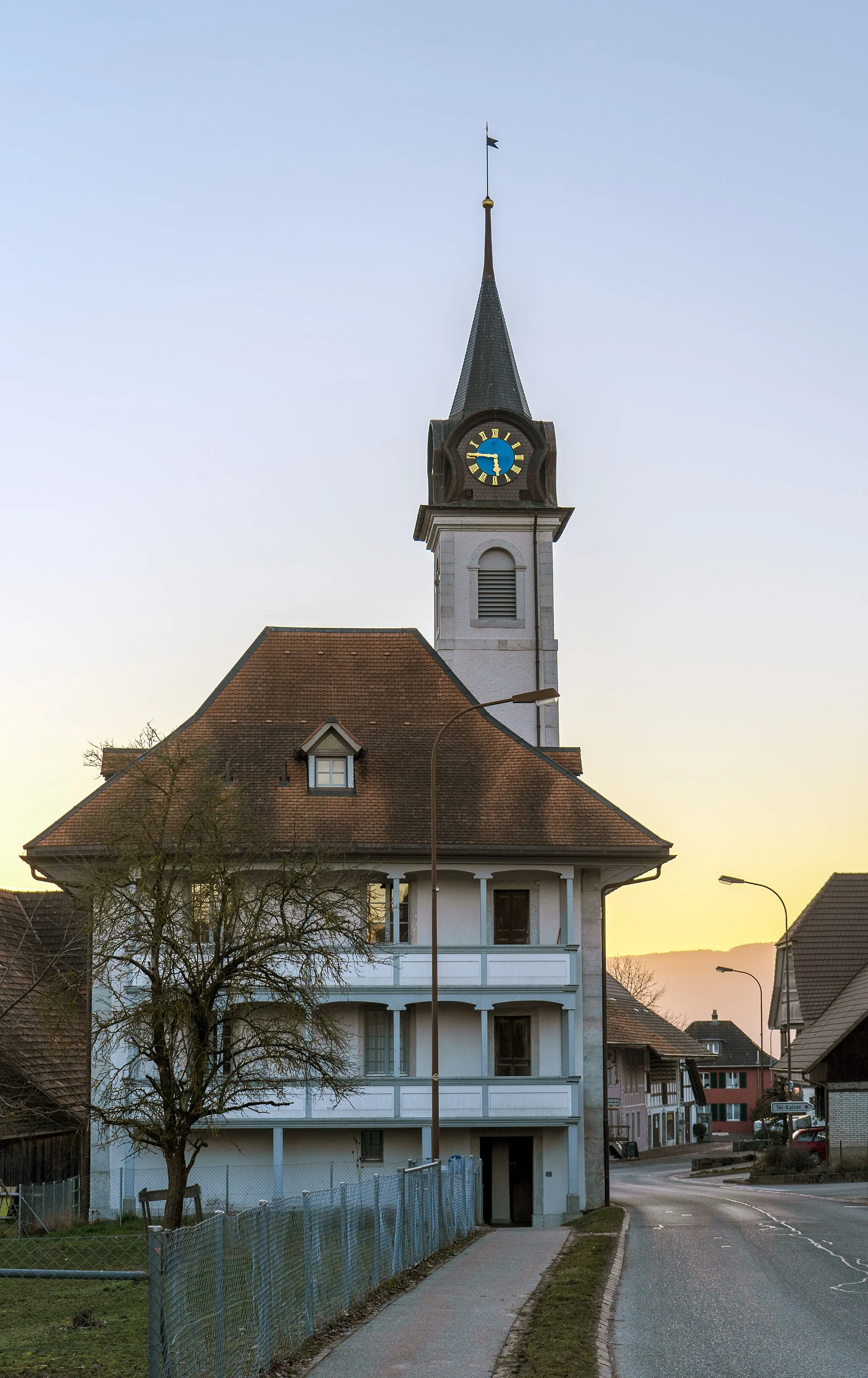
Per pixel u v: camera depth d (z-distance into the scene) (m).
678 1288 20.42
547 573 59.97
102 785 40.19
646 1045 82.38
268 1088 28.81
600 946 41.66
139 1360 14.72
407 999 39.41
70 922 32.72
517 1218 40.12
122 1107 27.16
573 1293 19.16
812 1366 14.54
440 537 60.06
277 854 34.09
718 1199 41.28
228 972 26.20
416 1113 39.16
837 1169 52.09
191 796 34.50
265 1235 14.14
